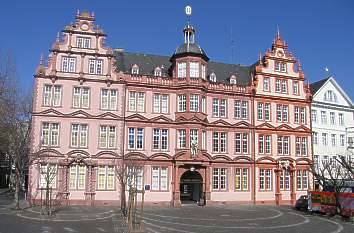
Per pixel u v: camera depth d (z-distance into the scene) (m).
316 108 68.56
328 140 68.75
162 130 55.88
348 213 41.12
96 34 54.97
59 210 44.06
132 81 55.53
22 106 63.56
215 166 57.62
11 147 52.56
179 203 54.09
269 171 60.94
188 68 57.22
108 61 54.94
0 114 61.00
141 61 61.53
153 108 56.00
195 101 56.50
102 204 51.94
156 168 54.88
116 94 54.69
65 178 51.28
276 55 64.44
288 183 61.94
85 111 53.03
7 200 57.00
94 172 52.28
